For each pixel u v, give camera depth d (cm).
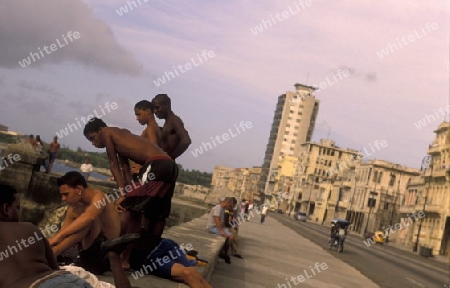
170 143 726
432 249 6756
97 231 630
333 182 13625
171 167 629
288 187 18625
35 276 391
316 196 14750
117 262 541
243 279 1302
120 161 648
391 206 10738
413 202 8544
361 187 11356
